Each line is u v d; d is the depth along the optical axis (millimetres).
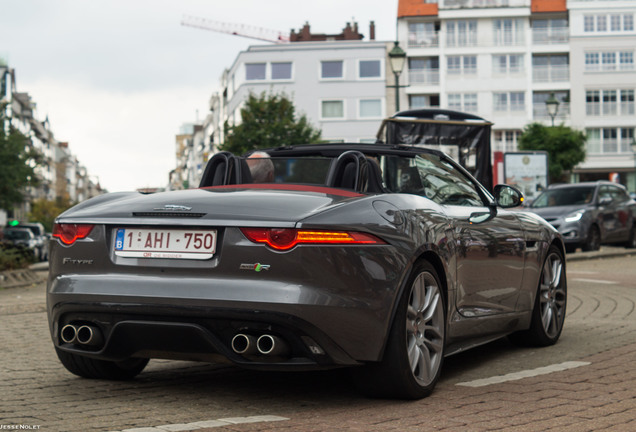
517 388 4910
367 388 4516
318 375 5367
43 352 6477
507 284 5895
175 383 5117
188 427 3854
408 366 4449
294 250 4098
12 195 40188
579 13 70438
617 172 70875
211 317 4141
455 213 5262
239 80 73375
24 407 4379
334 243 4156
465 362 6020
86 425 3932
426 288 4770
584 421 4023
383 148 5520
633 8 70125
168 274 4285
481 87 70875
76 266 4539
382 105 71062
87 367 5117
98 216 4535
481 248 5438
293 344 4141
